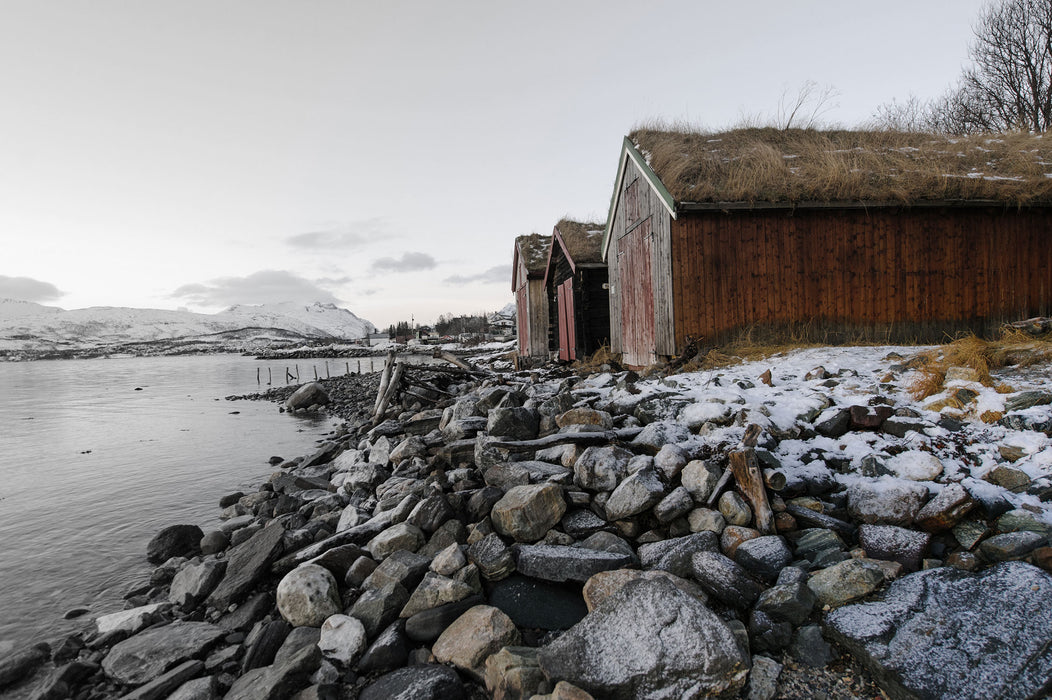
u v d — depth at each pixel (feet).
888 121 53.62
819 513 15.65
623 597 11.84
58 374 191.72
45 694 12.94
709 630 10.75
